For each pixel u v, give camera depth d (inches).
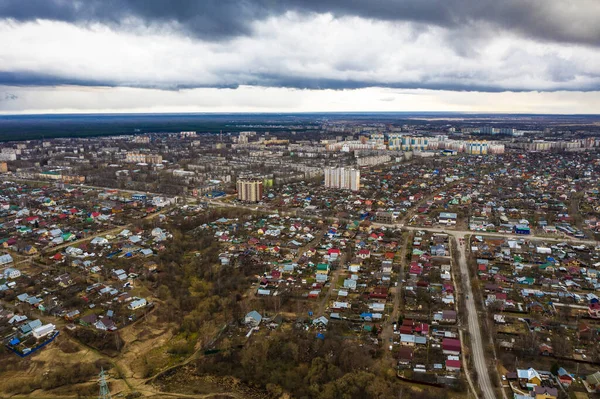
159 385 7003.0
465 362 7190.0
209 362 7519.7
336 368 7071.9
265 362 7396.7
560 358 7239.2
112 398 6653.5
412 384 6732.3
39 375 7086.6
